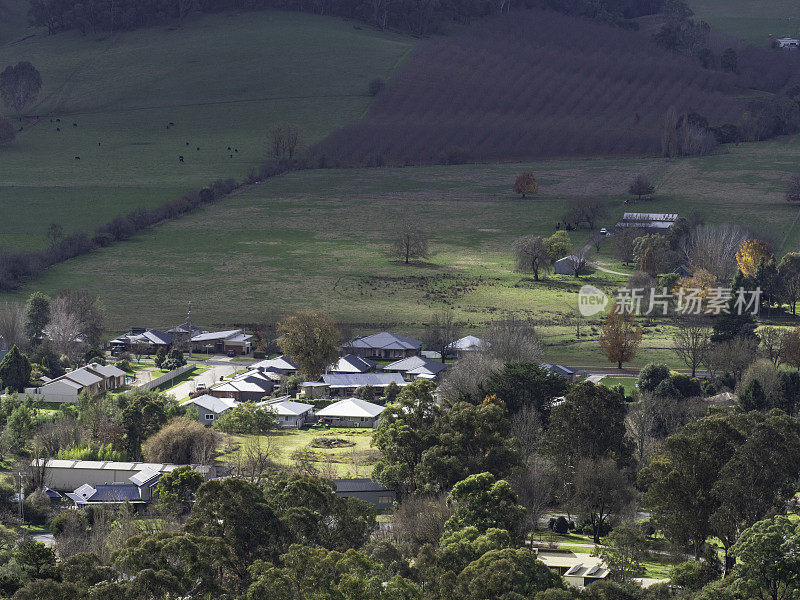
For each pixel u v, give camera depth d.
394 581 181.25
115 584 168.75
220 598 181.50
